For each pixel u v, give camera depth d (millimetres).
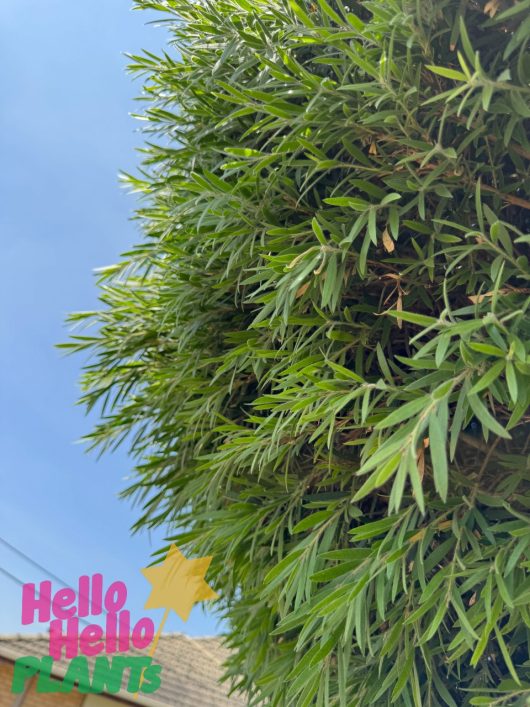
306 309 705
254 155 665
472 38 583
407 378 596
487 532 488
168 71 914
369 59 567
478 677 592
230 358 775
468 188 586
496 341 403
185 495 986
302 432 666
